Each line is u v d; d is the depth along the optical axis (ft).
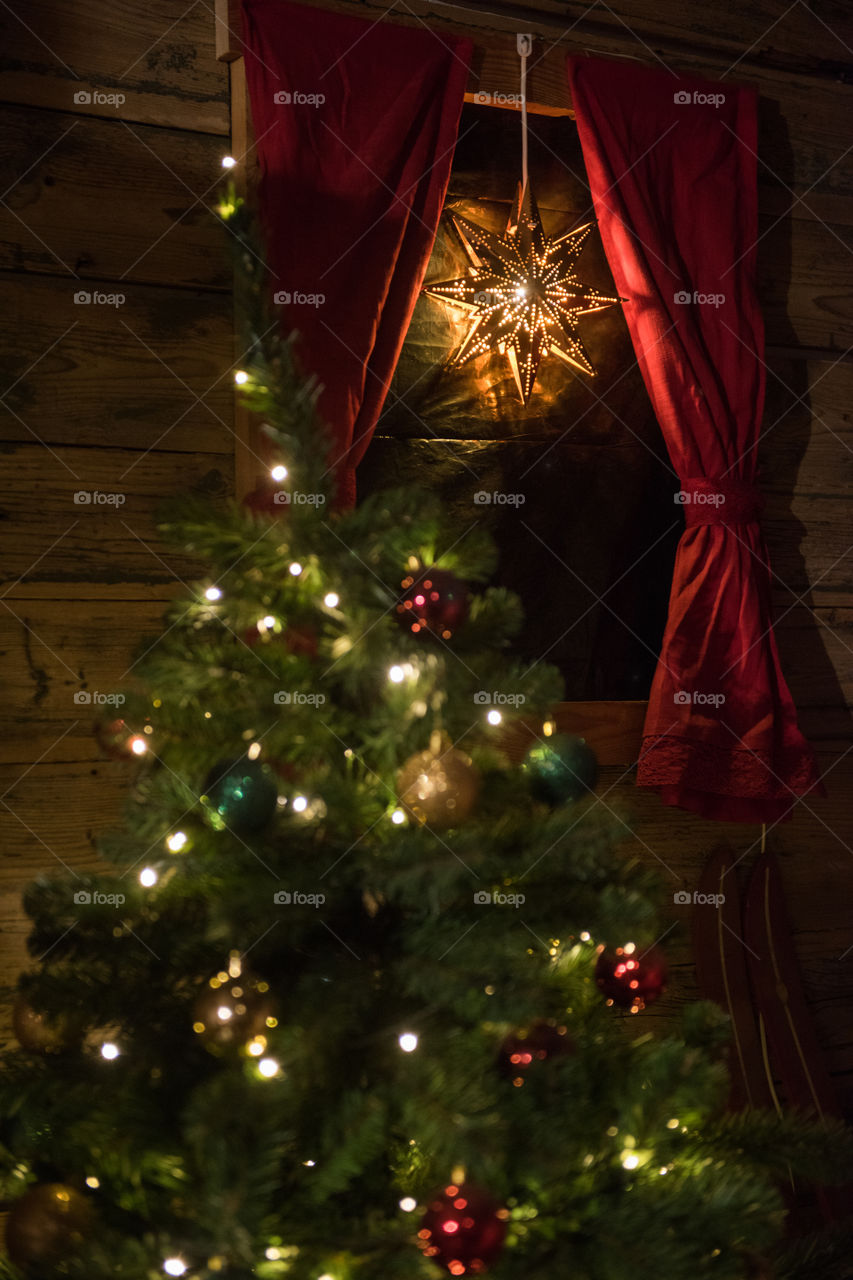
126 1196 5.37
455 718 5.59
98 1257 5.12
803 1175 5.79
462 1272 5.03
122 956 5.44
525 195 6.87
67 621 6.50
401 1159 5.52
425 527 5.64
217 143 6.70
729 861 7.36
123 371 6.56
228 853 5.45
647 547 7.41
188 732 5.65
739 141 7.29
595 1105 5.57
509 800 5.74
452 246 7.02
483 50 6.93
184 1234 5.15
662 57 7.41
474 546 5.89
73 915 5.53
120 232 6.55
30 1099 5.37
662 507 7.43
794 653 7.70
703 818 7.26
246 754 5.50
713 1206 5.39
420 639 5.64
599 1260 5.24
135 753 5.73
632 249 7.01
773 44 7.63
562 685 5.75
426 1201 5.30
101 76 6.52
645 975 5.80
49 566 6.47
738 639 7.04
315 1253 5.20
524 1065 5.38
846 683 7.77
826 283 7.75
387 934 5.57
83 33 6.48
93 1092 5.36
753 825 7.57
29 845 6.45
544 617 7.22
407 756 5.51
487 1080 5.31
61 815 6.49
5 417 6.41
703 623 7.02
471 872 5.27
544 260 6.90
